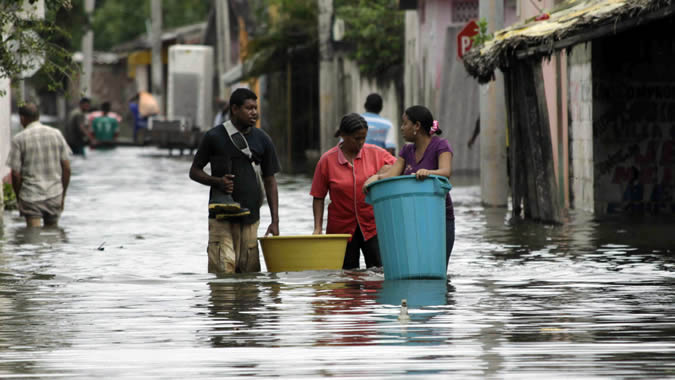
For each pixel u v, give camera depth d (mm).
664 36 32781
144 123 107500
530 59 30156
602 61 32844
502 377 12055
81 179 53906
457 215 33219
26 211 30484
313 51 76688
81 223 32031
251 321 15555
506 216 32750
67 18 35906
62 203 30859
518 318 15555
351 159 20625
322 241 20250
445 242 19594
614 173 33062
